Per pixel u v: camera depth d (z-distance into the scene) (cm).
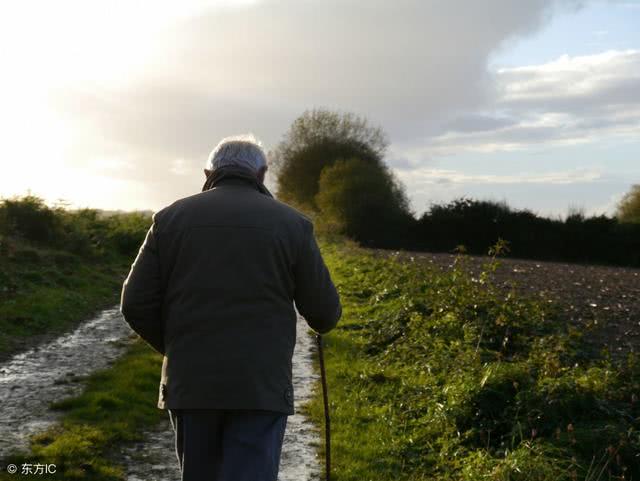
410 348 1023
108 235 2130
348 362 1015
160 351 392
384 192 4200
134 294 367
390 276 1606
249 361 348
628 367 796
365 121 5597
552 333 1010
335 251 2584
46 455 599
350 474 609
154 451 645
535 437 656
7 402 768
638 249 3712
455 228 4056
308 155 5453
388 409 795
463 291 1177
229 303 354
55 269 1603
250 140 401
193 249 361
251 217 367
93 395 773
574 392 707
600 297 1464
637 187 4547
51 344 1073
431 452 675
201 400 344
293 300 381
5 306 1232
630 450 611
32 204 1838
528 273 2083
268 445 345
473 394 734
